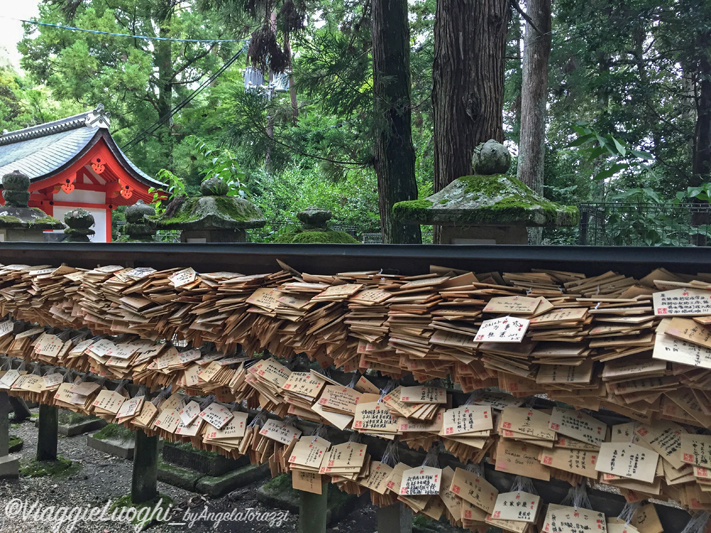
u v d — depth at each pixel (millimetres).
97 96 16328
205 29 17750
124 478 3875
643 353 1484
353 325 1940
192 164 16719
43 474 3918
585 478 1642
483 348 1631
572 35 8820
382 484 1970
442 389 1885
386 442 2064
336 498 3320
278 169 6145
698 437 1425
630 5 8062
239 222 3545
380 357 1928
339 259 2191
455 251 1780
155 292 2586
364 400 2021
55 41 17812
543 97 7348
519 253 1666
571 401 1590
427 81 6930
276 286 2295
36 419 5270
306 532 2332
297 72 5871
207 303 2389
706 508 1408
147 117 17500
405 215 2490
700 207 5664
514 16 8305
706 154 9344
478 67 3785
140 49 17984
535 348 1605
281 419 2352
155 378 2656
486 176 2584
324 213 3797
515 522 1674
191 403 2568
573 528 1587
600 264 1684
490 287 1723
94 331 2969
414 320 1803
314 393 2098
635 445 1517
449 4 3820
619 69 10453
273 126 6777
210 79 16016
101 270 2807
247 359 2430
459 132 3814
